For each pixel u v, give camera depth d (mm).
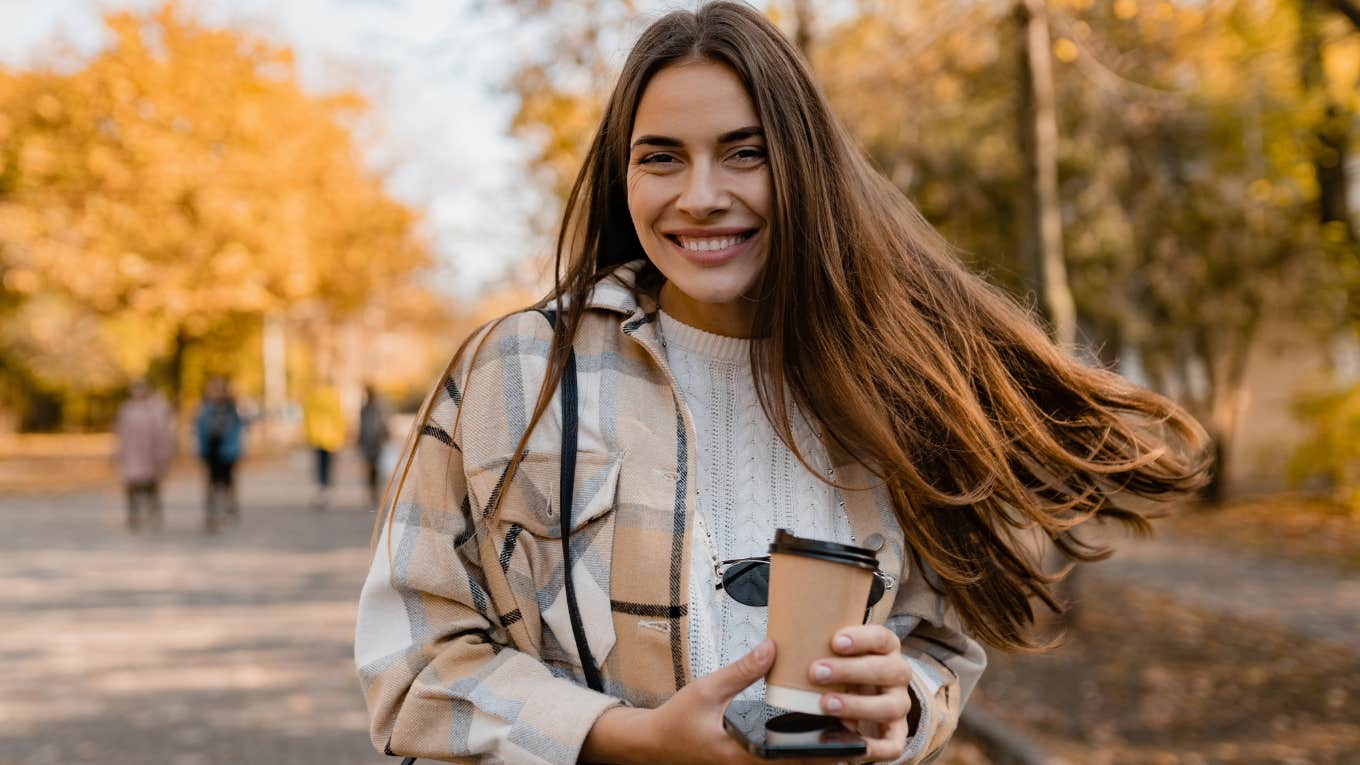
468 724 1460
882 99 7855
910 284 1731
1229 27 8305
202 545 13383
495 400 1561
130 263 22750
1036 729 5344
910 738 1538
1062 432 1797
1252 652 6953
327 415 18562
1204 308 14977
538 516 1538
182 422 31453
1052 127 7086
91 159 21844
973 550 1696
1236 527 13773
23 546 13117
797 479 1629
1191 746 5109
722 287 1535
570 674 1543
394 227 30000
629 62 1562
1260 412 17984
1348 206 13391
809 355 1595
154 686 6516
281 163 24125
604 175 1676
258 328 34156
